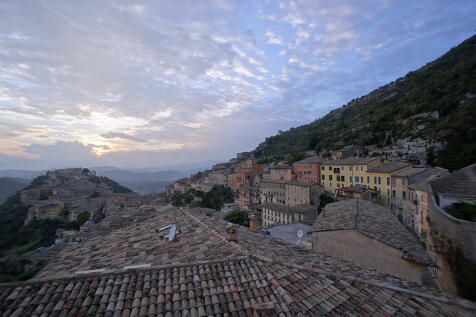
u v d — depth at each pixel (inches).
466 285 443.5
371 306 303.6
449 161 2268.7
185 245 462.6
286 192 3051.2
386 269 553.6
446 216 517.3
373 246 581.3
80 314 248.7
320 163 3051.2
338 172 2783.0
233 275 332.2
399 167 2124.8
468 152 2180.1
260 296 296.0
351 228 628.4
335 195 2741.1
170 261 393.1
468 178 557.9
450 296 339.6
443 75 4008.4
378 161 2475.4
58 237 3235.7
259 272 340.5
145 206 4333.2
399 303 314.2
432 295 336.5
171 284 306.7
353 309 294.7
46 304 258.1
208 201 4365.2
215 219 693.9
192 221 616.1
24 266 1820.9
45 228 3622.0
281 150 6230.3
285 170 3565.5
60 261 494.0
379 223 688.4
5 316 239.1
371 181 2338.8
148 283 304.5
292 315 268.1
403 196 1920.5
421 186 1498.5
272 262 366.0
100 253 496.1
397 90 5442.9
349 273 401.7
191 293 290.8
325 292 318.3
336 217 773.9
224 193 4741.6
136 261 415.5
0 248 3090.6
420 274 513.7
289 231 1363.2
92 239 626.8
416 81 4734.3
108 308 257.6
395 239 589.9
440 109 3196.4
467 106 2822.3
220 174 5393.7
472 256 438.0
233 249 412.8
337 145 4320.9
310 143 5098.4
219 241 457.7
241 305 280.5
